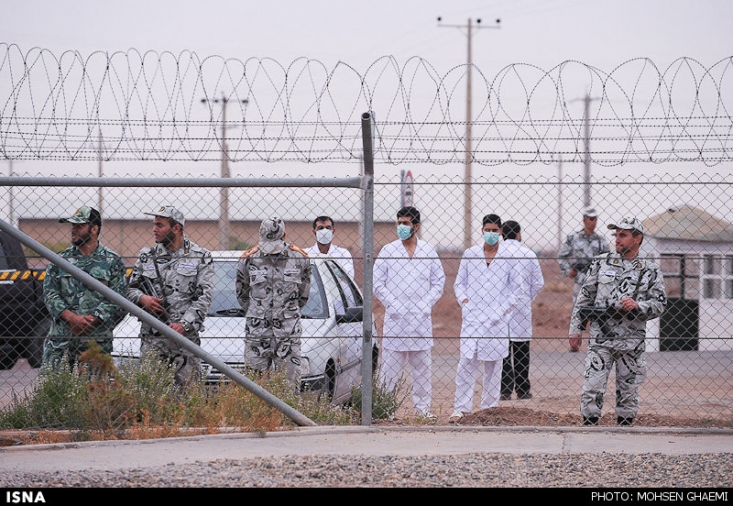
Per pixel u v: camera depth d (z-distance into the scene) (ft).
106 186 96.43
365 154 96.99
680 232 177.88
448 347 247.29
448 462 83.92
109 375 101.19
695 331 182.60
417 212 124.57
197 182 96.43
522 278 136.46
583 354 210.79
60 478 75.77
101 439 94.63
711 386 156.76
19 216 115.24
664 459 86.58
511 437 98.37
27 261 193.26
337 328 120.47
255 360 106.42
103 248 104.88
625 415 104.68
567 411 130.93
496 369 126.00
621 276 101.91
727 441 97.09
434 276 126.11
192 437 93.86
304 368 111.86
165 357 104.68
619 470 81.92
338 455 86.33
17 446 88.94
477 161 98.48
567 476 79.56
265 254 106.32
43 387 102.01
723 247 178.29
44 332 170.19
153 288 104.47
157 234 103.96
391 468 81.05
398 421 110.11
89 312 102.94
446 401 146.20
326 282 126.31
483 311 124.88
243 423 99.76
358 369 130.21
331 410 107.65
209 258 105.60
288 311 106.83
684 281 181.98
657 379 163.63
